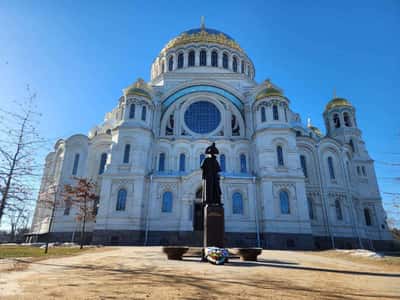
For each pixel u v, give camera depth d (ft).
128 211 130.93
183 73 185.06
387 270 53.93
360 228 152.35
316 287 34.40
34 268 46.50
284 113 152.46
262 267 51.70
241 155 158.61
